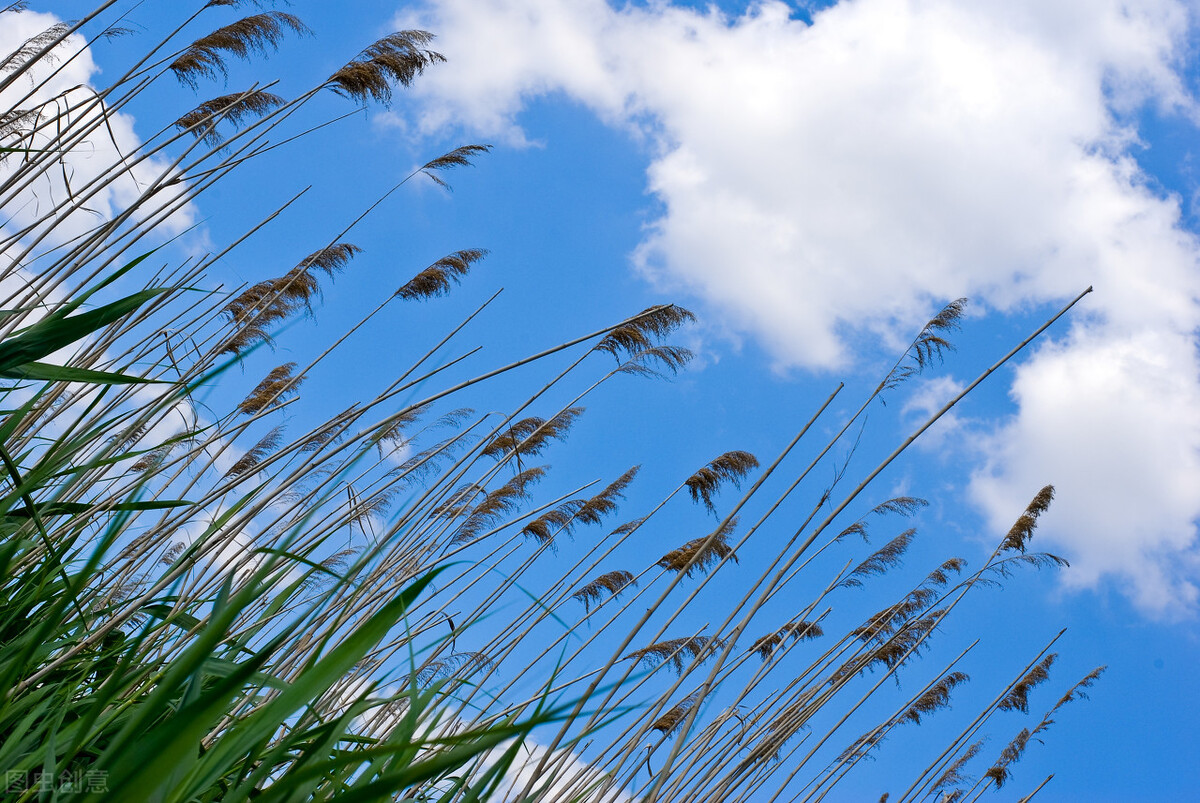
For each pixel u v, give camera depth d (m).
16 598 2.10
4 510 1.58
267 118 4.07
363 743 1.82
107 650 2.12
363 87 4.38
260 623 1.82
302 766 1.09
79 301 1.61
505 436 5.14
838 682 5.20
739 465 5.13
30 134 3.42
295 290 5.22
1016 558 6.26
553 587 5.07
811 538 3.13
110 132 3.66
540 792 1.67
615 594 5.74
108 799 0.78
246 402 5.27
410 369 4.00
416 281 5.45
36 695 1.70
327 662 0.95
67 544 2.13
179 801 1.01
